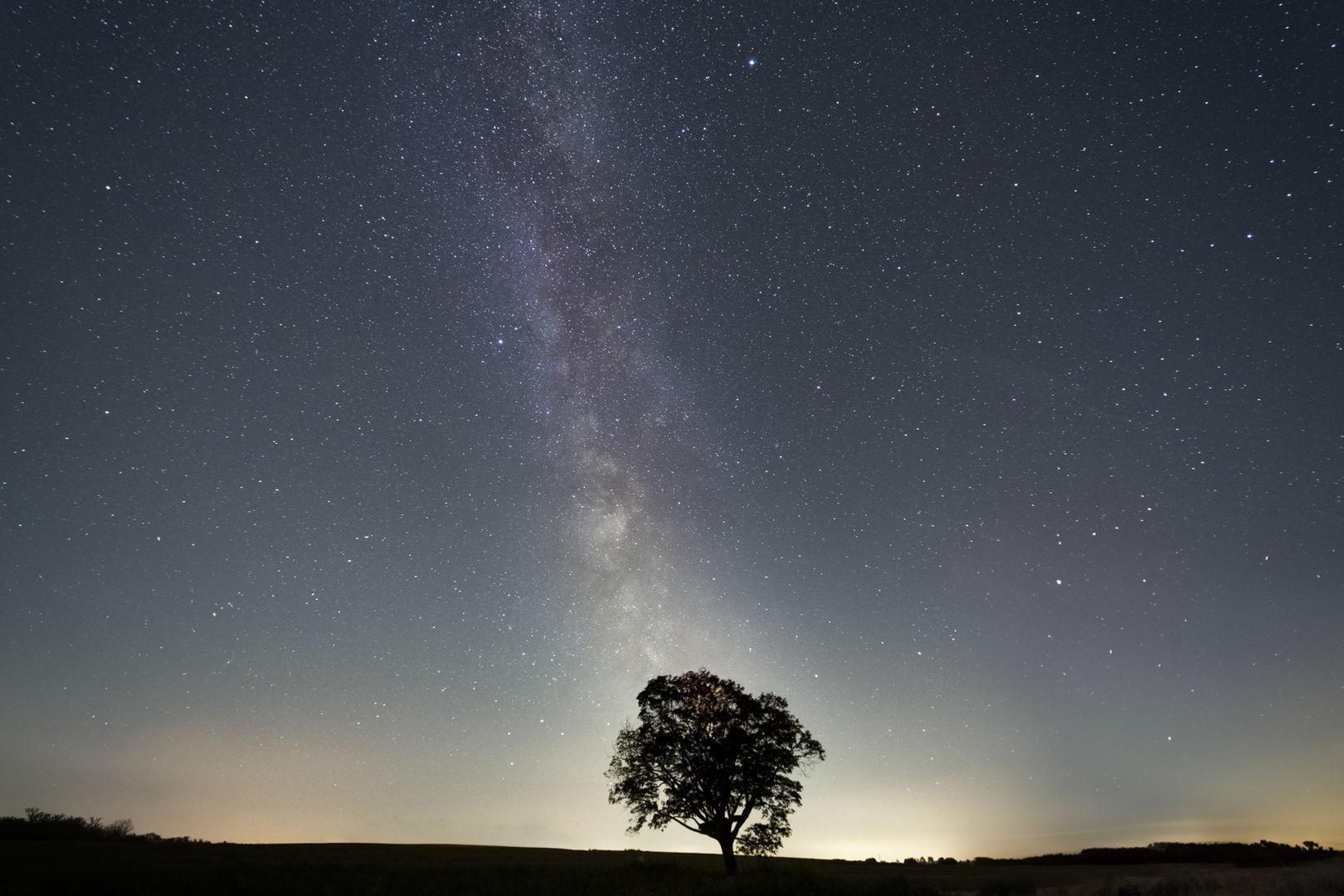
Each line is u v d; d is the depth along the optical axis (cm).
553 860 4422
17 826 4481
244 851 4409
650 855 5359
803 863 4947
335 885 2691
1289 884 2558
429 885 2758
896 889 2745
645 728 3622
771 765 3469
